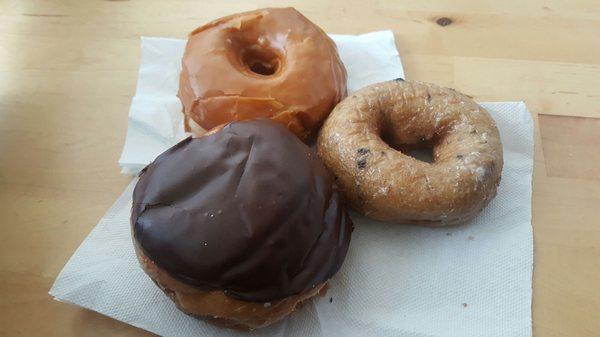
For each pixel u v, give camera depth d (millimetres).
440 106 234
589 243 219
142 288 202
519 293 204
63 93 267
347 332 196
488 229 222
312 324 198
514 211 226
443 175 210
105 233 217
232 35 251
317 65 240
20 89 268
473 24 298
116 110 262
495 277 209
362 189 214
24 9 299
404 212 212
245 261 173
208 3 306
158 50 278
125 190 231
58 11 299
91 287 201
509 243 217
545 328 198
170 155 197
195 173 186
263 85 232
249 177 183
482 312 200
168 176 187
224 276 172
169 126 252
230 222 174
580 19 298
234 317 180
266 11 258
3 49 283
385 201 211
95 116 259
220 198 179
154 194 183
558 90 269
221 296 176
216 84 232
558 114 260
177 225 175
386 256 216
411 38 292
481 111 236
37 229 222
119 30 294
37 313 200
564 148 248
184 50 263
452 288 207
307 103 232
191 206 178
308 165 194
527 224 222
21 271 210
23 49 283
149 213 180
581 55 283
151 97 263
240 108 229
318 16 303
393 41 283
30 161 242
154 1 306
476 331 195
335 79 245
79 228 223
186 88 240
